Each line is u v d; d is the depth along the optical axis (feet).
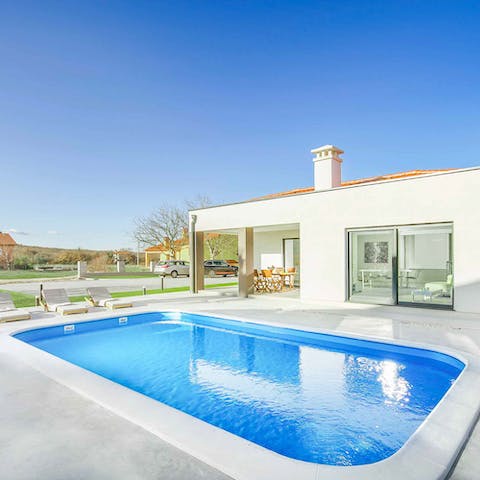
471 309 29.12
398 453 8.94
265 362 21.80
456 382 14.24
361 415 14.51
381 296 34.30
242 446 9.30
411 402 15.72
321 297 37.81
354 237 36.09
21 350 19.95
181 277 95.86
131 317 33.58
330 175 42.73
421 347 20.54
